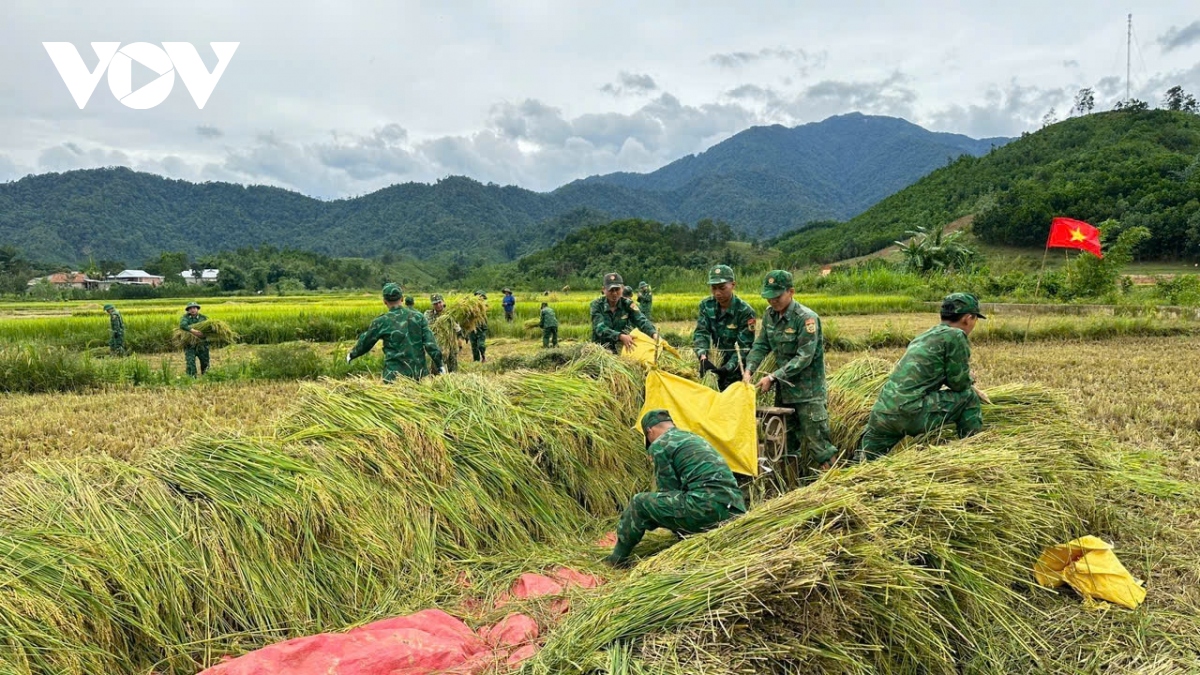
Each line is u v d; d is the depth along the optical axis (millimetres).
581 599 3814
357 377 6105
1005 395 6012
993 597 3746
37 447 8367
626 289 8484
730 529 3863
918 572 3531
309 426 5188
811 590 3227
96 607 3486
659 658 2924
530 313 29156
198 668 3617
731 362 6566
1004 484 4238
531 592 4230
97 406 11125
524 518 5273
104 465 4473
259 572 4039
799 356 5715
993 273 40938
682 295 44625
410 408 5508
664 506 4469
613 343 7992
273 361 14039
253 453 4637
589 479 5824
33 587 3406
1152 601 4148
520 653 3420
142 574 3709
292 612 3994
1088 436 5602
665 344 7379
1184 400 9562
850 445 6281
